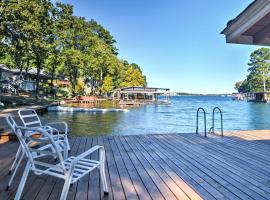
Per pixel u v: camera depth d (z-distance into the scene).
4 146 5.48
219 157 4.73
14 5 17.48
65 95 42.94
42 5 22.06
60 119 17.70
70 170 2.47
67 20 33.31
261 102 60.88
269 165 4.20
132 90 44.78
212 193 3.00
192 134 7.40
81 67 37.97
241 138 6.80
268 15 3.20
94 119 18.41
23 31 19.02
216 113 28.31
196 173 3.75
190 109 33.31
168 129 14.70
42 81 45.03
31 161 2.70
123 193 2.98
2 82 32.19
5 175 3.51
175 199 2.83
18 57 23.64
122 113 24.33
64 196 2.42
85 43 40.28
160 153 5.00
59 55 34.00
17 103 19.80
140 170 3.87
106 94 54.56
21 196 2.84
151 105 40.34
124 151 5.14
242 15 3.44
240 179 3.50
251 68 71.38
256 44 4.00
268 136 7.15
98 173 3.63
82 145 5.67
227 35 3.96
